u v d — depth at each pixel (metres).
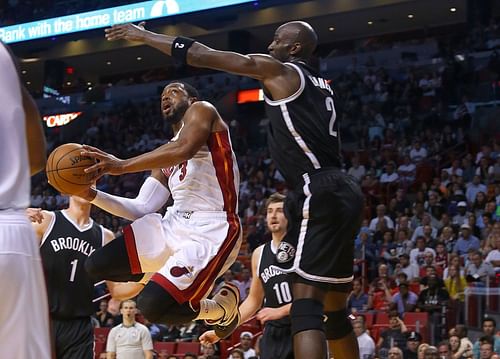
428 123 19.77
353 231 3.81
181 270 4.05
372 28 23.14
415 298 10.92
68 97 26.09
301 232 3.76
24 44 22.62
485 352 8.43
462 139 18.69
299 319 3.67
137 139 24.06
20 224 2.34
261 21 22.53
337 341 4.10
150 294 4.01
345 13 21.84
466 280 10.50
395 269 12.47
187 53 3.81
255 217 16.45
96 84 27.66
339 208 3.74
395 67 21.97
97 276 4.27
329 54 23.97
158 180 4.60
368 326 10.10
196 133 4.05
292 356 5.14
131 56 25.84
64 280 5.05
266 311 4.39
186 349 10.26
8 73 2.40
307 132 3.80
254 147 22.42
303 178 3.80
